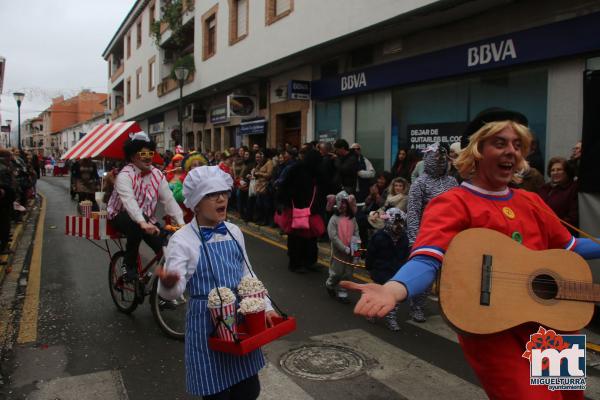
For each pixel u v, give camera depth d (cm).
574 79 707
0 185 752
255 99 1633
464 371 399
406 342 462
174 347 450
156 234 481
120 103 4178
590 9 680
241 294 256
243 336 250
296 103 1391
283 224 728
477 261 193
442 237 200
